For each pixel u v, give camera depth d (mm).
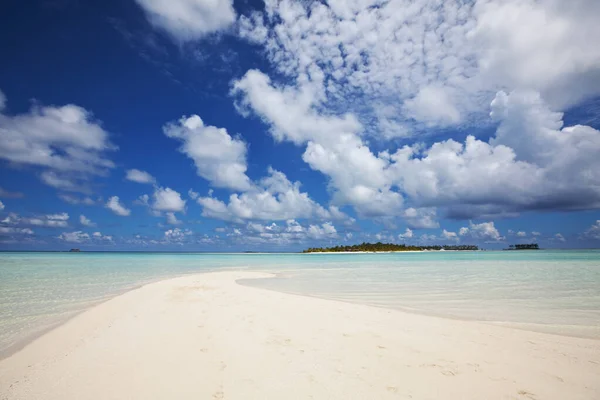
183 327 7746
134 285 17016
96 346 6500
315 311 9523
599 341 6859
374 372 5094
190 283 17250
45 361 5781
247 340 6664
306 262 50375
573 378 4965
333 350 6059
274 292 13703
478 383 4746
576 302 11719
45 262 42594
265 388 4555
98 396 4418
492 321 8797
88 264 38406
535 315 9586
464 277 21016
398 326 7840
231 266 38250
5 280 19484
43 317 9430
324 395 4344
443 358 5723
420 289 15352
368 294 13766
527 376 5020
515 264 35125
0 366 5617
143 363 5535
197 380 4836
